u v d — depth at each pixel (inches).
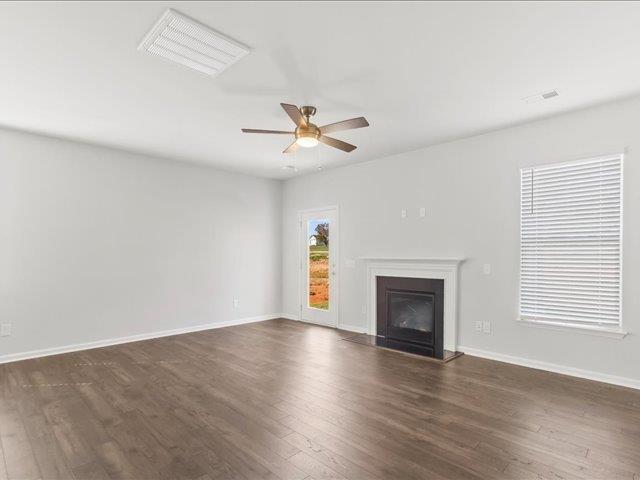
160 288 206.5
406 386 130.0
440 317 177.6
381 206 207.2
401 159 197.8
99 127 157.8
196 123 152.9
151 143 180.5
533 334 150.1
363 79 114.0
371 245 212.2
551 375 140.5
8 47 95.6
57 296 171.5
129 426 100.3
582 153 138.3
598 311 134.8
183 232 216.8
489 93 124.0
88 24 86.0
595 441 92.4
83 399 118.3
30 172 165.0
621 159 130.6
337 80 114.5
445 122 151.6
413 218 192.1
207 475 79.0
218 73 109.6
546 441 92.4
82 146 179.6
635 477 78.2
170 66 105.7
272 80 114.5
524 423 101.9
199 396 121.0
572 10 81.0
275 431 97.6
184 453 87.2
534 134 150.6
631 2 77.9
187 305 218.1
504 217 159.0
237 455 86.4
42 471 80.4
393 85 118.0
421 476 78.4
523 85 118.1
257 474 79.2
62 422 102.6
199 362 158.2
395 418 105.0
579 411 109.2
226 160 212.7
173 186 212.7
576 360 139.1
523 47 96.0
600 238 135.0
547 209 147.6
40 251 167.2
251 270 250.7
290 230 263.7
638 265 126.9
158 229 206.1
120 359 162.4
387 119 148.0
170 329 210.2
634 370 127.0
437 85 118.1
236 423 102.0
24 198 163.5
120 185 191.8
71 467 81.7
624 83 116.6
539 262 149.3
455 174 175.8
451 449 88.8
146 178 201.5
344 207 227.5
